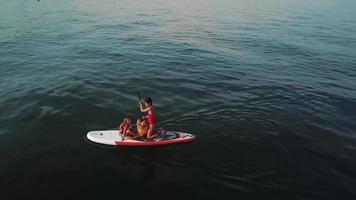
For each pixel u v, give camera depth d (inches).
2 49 991.0
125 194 364.5
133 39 1191.6
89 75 764.0
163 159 429.1
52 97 619.2
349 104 652.7
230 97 658.2
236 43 1193.4
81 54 961.5
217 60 951.6
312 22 1743.4
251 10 2148.1
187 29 1417.3
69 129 500.7
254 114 577.6
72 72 783.7
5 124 510.3
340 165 435.8
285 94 692.1
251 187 383.9
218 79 775.7
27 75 755.4
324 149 473.7
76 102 599.5
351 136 516.1
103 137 466.0
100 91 660.1
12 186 372.5
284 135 507.5
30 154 432.8
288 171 417.4
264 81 776.9
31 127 503.5
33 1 2190.0
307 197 372.8
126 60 911.7
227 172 408.8
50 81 713.6
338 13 2150.6
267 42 1230.3
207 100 636.1
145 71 814.5
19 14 1642.5
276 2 2632.9
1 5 1941.4
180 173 402.6
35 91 649.0
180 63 902.4
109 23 1497.3
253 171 413.4
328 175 413.1
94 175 393.7
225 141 480.4
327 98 681.6
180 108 591.2
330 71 902.4
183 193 368.8
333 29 1552.7
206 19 1712.6
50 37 1173.1
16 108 569.0
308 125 546.0
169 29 1401.3
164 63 895.7
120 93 653.9
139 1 2420.0
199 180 390.9
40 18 1555.1
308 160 443.5
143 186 377.1
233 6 2316.7
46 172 397.1
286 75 840.9
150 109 454.0
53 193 362.9
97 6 2079.2
